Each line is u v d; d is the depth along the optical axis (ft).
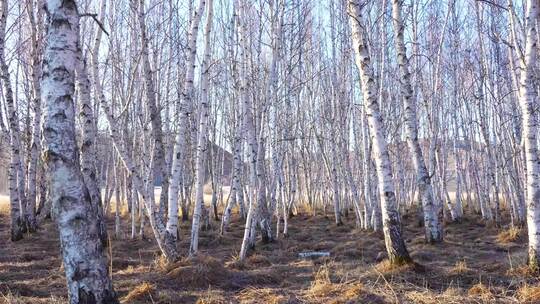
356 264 28.91
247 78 36.42
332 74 59.47
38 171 63.16
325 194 77.92
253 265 29.63
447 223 54.29
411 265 25.13
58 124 14.49
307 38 60.49
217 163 74.38
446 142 64.90
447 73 64.23
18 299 19.94
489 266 26.58
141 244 39.50
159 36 48.62
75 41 15.06
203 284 23.47
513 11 25.72
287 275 26.35
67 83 14.75
